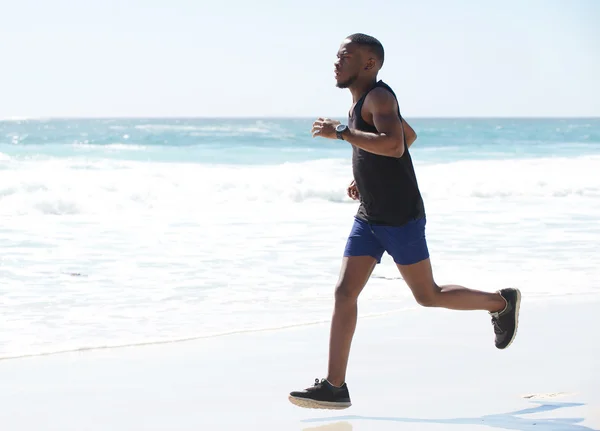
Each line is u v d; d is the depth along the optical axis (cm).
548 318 904
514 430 525
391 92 558
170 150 4616
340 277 586
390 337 817
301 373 690
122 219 1856
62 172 2658
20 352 747
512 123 14075
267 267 1232
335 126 547
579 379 664
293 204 2258
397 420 554
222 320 892
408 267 584
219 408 589
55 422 555
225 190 2395
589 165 3491
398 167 568
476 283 1106
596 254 1371
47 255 1335
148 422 556
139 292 1047
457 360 728
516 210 2116
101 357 737
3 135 5706
